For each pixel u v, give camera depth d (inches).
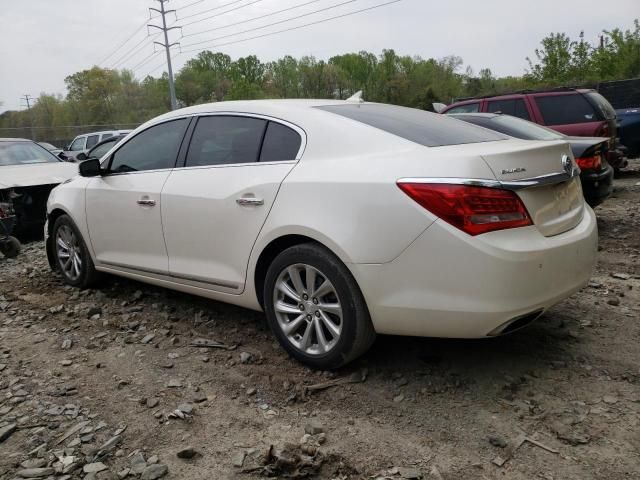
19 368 139.6
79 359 143.9
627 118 443.5
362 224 115.5
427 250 109.1
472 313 107.6
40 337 160.1
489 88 2593.5
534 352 137.0
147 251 168.9
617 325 151.5
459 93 2568.9
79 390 127.0
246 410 116.5
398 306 113.9
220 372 133.8
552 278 113.3
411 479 93.8
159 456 101.8
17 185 297.0
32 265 248.1
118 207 175.2
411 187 110.6
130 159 178.1
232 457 101.1
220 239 144.6
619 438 102.7
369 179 116.1
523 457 98.6
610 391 118.6
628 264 209.6
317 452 101.0
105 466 98.8
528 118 352.8
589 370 127.5
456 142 128.3
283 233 128.3
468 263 106.2
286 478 95.3
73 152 721.6
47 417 115.4
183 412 115.5
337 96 2433.6
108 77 2208.4
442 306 109.7
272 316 136.1
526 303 109.3
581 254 121.4
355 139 127.0
